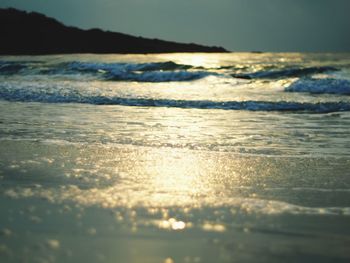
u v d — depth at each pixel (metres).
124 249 2.81
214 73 22.83
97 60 43.91
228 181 4.72
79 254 2.71
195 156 5.99
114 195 4.08
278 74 24.67
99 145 6.69
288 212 3.69
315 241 3.04
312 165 5.52
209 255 2.76
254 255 2.79
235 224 3.37
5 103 12.38
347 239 3.09
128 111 11.12
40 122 9.06
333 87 16.39
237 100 13.19
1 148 6.35
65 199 3.90
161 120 9.68
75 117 9.90
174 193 4.20
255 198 4.10
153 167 5.29
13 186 4.33
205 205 3.84
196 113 10.98
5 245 2.82
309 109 11.69
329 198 4.12
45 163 5.39
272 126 8.99
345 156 6.08
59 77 23.81
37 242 2.88
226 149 6.57
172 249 2.84
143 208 3.70
